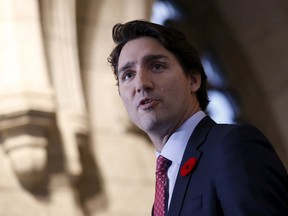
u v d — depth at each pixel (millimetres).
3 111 7457
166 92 2607
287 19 12320
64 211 7656
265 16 12453
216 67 12602
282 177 2260
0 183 7516
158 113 2590
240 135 2332
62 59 8227
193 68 2766
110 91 8648
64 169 7766
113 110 8578
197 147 2457
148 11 9047
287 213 2178
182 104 2629
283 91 12266
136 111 2641
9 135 7543
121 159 8391
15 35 7906
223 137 2371
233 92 12523
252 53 12547
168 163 2568
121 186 8258
